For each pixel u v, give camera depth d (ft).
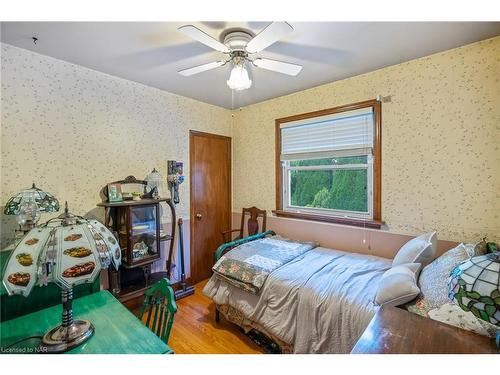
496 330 3.27
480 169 6.41
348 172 9.02
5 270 3.31
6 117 6.27
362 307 4.97
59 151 7.14
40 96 6.79
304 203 10.25
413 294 4.43
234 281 6.98
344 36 6.01
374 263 7.11
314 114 9.50
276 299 6.20
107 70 7.85
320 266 6.89
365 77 8.27
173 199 9.98
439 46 6.56
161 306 4.55
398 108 7.65
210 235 11.67
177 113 10.21
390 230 7.92
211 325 7.77
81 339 3.68
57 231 3.46
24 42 6.16
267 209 11.23
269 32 4.46
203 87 9.42
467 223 6.62
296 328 5.73
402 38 6.14
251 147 11.76
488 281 2.60
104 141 8.07
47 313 4.49
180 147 10.36
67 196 7.30
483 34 5.99
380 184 8.07
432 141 7.09
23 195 5.81
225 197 12.32
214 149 11.76
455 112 6.72
